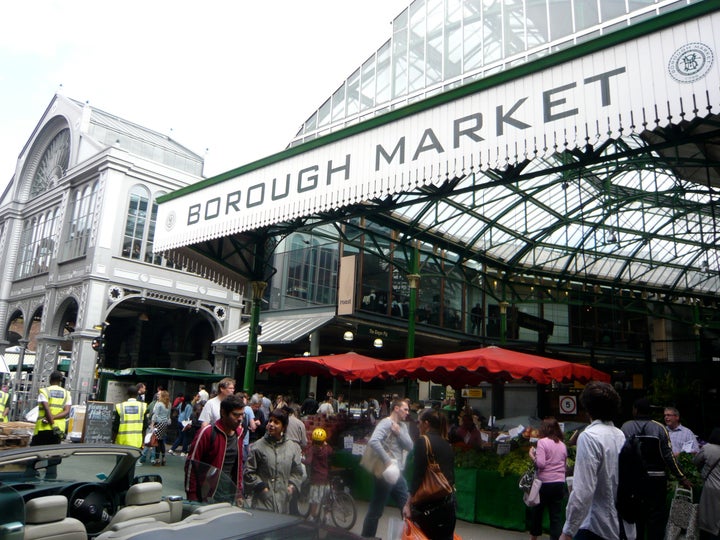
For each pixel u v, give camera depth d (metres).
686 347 29.53
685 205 19.67
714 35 5.61
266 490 4.93
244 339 24.03
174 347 29.09
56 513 3.10
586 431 3.67
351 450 10.20
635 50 6.14
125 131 31.19
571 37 10.80
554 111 6.68
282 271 25.19
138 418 10.09
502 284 21.20
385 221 14.46
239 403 5.07
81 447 3.69
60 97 31.73
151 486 3.57
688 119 5.69
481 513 8.41
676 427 7.90
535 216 19.08
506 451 9.06
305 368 12.91
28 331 29.50
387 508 9.06
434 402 18.27
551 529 6.52
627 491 3.88
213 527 3.08
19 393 27.59
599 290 24.27
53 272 27.00
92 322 23.50
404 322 22.88
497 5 12.11
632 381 15.55
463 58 12.55
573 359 30.66
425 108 8.02
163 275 26.09
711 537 5.32
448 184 9.39
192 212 11.60
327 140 9.30
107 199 24.75
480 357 9.38
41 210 30.78
